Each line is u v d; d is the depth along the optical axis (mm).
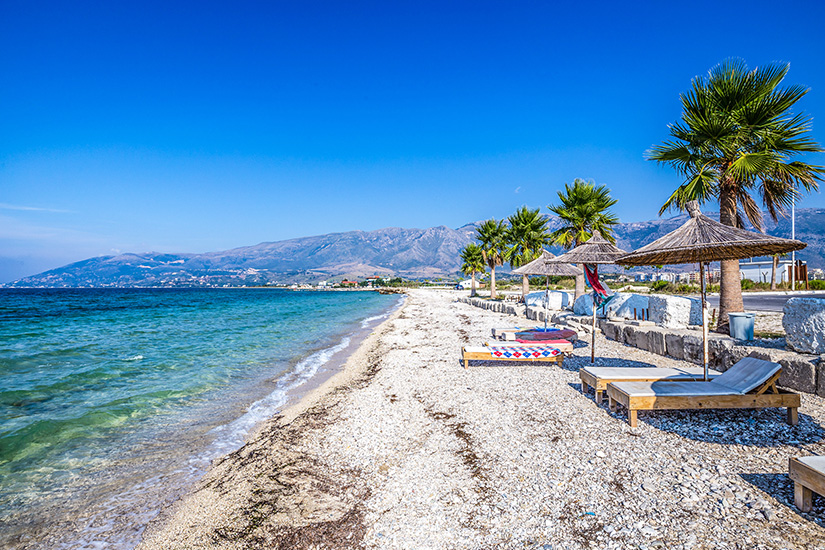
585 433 5547
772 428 5301
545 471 4574
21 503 4582
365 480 4746
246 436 6473
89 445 6188
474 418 6465
